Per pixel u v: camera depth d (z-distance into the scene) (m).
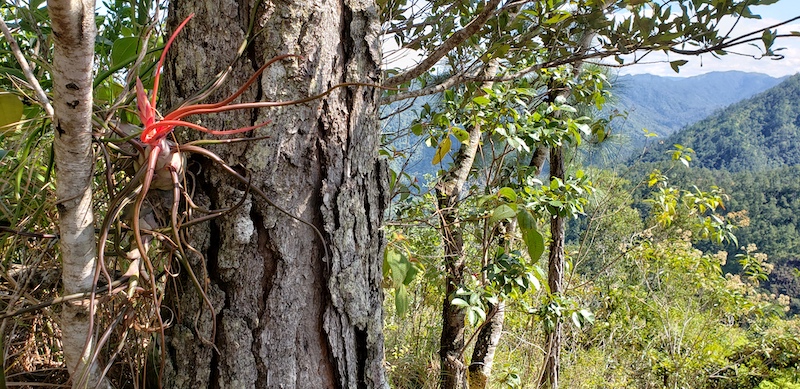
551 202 2.37
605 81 2.86
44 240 1.07
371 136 0.99
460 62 2.11
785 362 5.39
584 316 3.04
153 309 0.95
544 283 2.63
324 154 0.91
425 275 2.78
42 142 1.10
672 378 4.95
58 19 0.55
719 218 4.21
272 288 0.89
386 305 3.46
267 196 0.87
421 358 3.08
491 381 3.45
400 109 2.08
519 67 2.47
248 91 0.86
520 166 3.01
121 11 1.32
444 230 2.57
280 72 0.85
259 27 0.85
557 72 2.59
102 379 0.80
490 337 3.21
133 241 0.83
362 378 1.01
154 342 0.95
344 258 0.94
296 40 0.86
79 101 0.64
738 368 5.42
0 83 1.13
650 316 5.36
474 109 2.35
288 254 0.89
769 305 5.31
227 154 0.86
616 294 5.39
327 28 0.88
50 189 1.11
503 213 1.67
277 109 0.86
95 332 0.83
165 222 0.84
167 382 0.92
